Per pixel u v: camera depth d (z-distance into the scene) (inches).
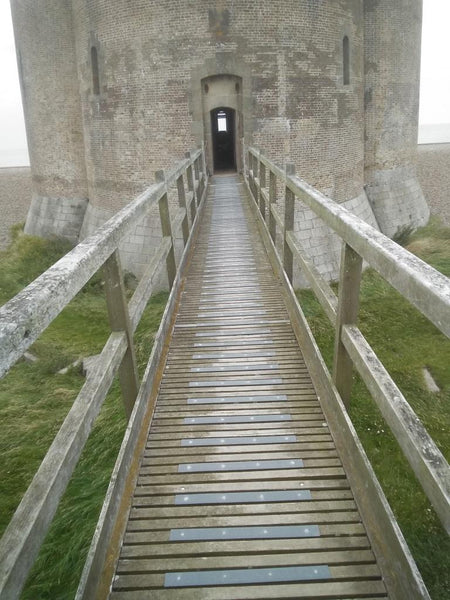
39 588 144.2
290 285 185.8
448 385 287.9
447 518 53.0
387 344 337.1
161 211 170.7
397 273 62.2
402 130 670.5
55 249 608.7
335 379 107.7
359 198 598.5
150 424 116.6
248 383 135.3
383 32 619.5
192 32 474.9
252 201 371.2
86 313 410.3
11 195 1205.7
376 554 78.8
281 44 480.7
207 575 77.9
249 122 494.0
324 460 103.4
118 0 486.3
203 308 190.9
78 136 645.9
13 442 235.3
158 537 85.1
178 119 497.4
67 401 276.4
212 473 100.6
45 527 57.1
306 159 516.4
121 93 511.5
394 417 69.3
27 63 663.8
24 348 47.0
